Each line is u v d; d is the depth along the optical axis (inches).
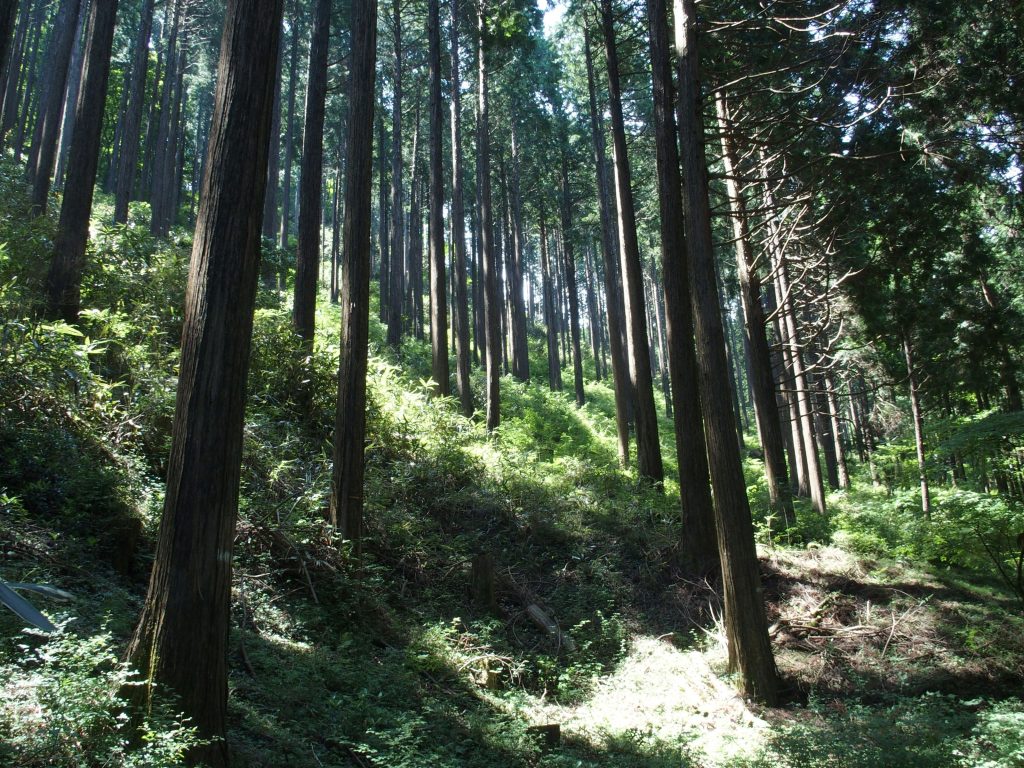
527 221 1649.9
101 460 279.4
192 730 140.1
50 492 248.8
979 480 491.8
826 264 534.3
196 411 163.9
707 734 279.6
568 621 388.2
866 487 894.4
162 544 161.3
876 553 489.7
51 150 655.1
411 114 1338.6
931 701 302.5
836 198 498.0
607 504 512.7
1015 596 431.5
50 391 284.0
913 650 371.9
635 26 708.0
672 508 519.2
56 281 377.7
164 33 1355.8
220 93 175.5
